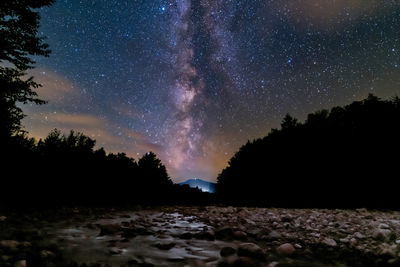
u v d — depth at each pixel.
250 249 1.92
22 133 6.82
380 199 8.55
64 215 3.95
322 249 2.30
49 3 7.71
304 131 11.38
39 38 7.71
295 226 3.73
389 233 2.79
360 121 10.05
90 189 6.79
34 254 1.56
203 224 3.84
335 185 9.45
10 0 6.95
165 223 3.78
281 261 1.84
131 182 8.74
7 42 7.10
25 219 3.16
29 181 5.38
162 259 1.73
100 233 2.51
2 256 1.43
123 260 1.63
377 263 1.84
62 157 6.59
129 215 4.59
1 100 6.51
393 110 9.45
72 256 1.65
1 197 4.75
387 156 8.77
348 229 3.51
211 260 1.78
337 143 9.84
